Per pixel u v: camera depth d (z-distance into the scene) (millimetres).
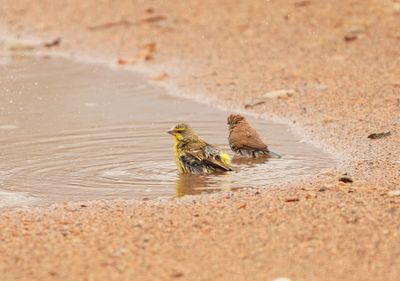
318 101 18719
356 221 11391
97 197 13352
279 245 10750
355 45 22812
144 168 14891
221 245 10836
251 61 22516
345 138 16188
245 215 11898
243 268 10133
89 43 25969
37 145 16453
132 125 17812
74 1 30203
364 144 15727
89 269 10250
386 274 9844
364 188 12914
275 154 15445
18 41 26219
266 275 9922
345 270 9984
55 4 30266
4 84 21812
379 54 21922
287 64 21891
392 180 13383
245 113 18516
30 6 30375
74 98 20312
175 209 12438
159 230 11477
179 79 21672
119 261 10453
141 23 27031
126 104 19641
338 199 12375
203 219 11844
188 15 27047
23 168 14992
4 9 30281
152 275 10016
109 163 15180
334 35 23766
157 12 27688
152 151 15930
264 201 12547
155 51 24359
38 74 22844
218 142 16594
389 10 25188
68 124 18000
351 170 14188
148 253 10672
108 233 11461
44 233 11578
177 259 10461
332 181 13562
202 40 24797
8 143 16609
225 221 11703
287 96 19266
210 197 13055
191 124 17844
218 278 9883
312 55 22422
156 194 13422
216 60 22984
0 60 24656
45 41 26547
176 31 25859
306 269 10047
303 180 13797
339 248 10578
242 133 15609
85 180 14266
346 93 19094
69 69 23328
